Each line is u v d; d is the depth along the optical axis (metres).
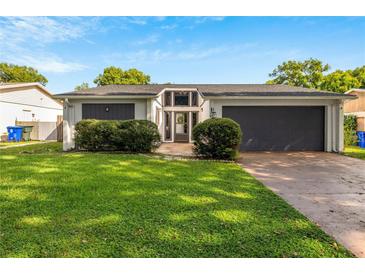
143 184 5.26
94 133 10.89
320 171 7.08
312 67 30.11
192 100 18.31
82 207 3.87
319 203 4.25
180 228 3.15
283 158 9.61
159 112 16.64
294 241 2.85
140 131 10.69
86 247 2.69
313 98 11.24
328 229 3.19
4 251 2.61
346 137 14.70
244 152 11.50
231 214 3.62
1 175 6.01
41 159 8.42
